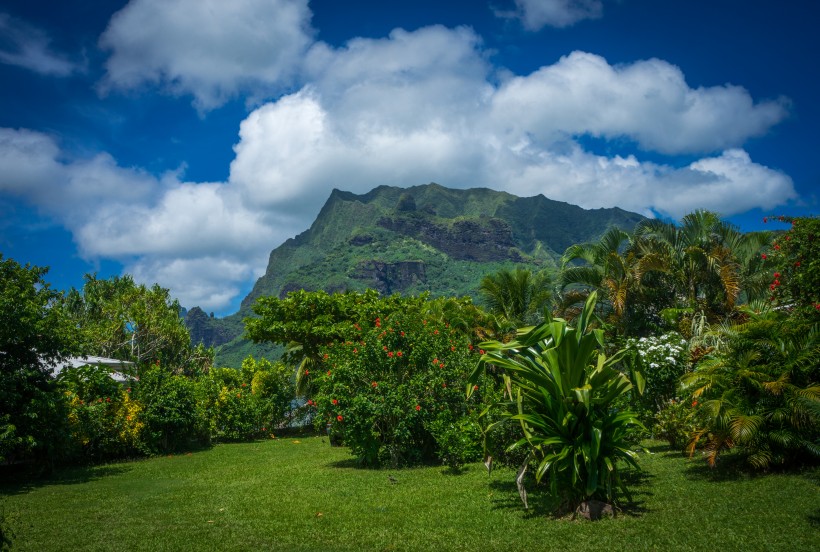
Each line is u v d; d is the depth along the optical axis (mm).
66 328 13570
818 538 5387
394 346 12656
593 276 19656
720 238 18016
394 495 8914
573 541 5809
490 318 22281
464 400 12102
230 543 6352
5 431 11180
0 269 12938
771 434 7859
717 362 8969
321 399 12609
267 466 13773
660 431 11477
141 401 17188
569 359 6758
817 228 9227
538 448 7086
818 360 7703
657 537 5750
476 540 6051
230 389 26859
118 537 6750
